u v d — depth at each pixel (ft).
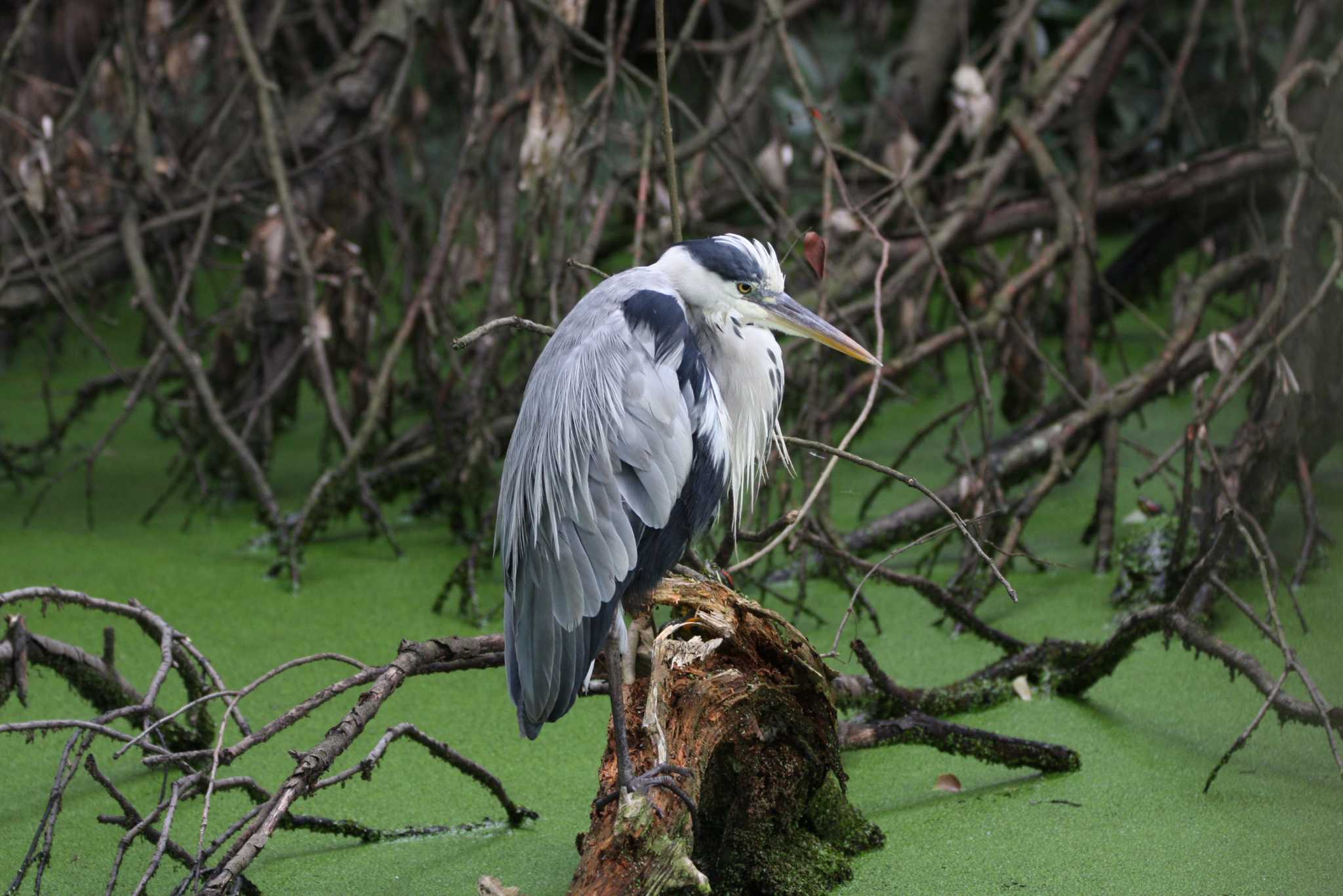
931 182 42.42
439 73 51.80
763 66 38.40
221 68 48.06
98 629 30.89
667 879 16.93
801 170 55.52
